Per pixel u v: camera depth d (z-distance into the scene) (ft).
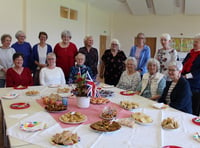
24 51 13.38
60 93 9.32
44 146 4.59
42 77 11.09
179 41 36.27
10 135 5.11
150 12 35.96
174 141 4.95
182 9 33.14
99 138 5.04
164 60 11.59
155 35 37.19
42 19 21.49
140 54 13.05
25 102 7.91
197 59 9.98
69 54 12.94
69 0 25.95
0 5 16.98
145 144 4.79
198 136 5.15
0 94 9.04
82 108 7.32
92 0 29.78
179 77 8.37
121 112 6.97
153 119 6.36
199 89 9.98
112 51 13.24
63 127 5.63
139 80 10.83
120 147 4.64
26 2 19.20
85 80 7.41
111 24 37.93
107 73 13.47
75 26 27.84
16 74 10.90
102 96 8.92
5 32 17.69
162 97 8.90
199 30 35.14
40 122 5.82
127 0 30.14
